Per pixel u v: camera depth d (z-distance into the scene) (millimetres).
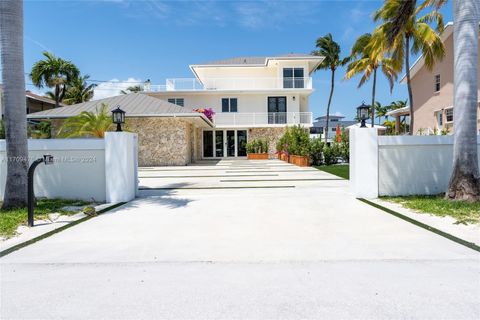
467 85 7949
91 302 3426
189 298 3477
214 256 4754
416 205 7809
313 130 60344
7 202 7984
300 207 8102
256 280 3906
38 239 5633
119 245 5309
